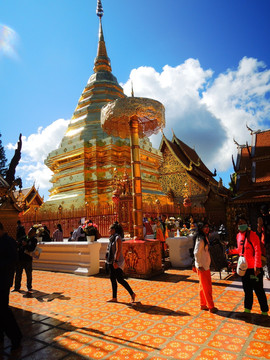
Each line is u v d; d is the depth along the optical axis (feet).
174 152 98.89
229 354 11.18
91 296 21.13
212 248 25.57
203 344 12.14
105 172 59.67
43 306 19.15
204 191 92.17
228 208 54.03
